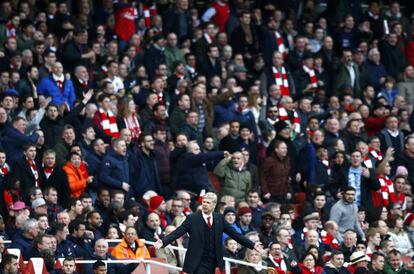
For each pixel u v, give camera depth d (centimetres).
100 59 9462
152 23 10194
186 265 6369
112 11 10088
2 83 8656
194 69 9725
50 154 7756
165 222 7756
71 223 7050
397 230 8275
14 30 9331
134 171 8131
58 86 8756
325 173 8719
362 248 7862
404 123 9744
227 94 9106
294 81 10031
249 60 10131
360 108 9619
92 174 7969
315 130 8862
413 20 11625
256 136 8812
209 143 8600
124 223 7406
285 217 7812
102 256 6931
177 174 8212
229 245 7331
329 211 8338
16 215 7181
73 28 9412
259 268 7162
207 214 6431
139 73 9344
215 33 10000
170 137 8756
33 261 6575
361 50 10544
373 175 8638
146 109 8794
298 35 10244
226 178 8306
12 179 7438
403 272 7688
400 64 10688
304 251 7725
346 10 10994
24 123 7962
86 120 8306
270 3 10744
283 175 8512
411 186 9131
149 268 6831
